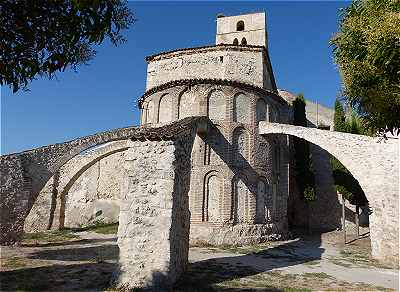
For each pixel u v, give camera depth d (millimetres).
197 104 22688
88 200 35344
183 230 12797
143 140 11852
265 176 23438
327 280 13312
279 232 24469
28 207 20703
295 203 33031
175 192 11523
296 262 16938
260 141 23641
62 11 5793
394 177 18172
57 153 22672
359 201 26219
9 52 6035
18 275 12289
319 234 28719
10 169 20125
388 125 7398
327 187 33281
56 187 30500
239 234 21312
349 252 21047
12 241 19531
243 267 14867
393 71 6738
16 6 5648
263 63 25328
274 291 11180
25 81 6281
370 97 7242
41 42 6078
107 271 12891
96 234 26891
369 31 6605
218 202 21328
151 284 10586
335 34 7871
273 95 25156
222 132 22297
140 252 10961
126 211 11328
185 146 13273
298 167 31641
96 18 5707
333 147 21359
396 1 6641
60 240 23141
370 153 19812
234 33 33906
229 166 21797
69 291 10273
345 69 7633
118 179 35375
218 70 24266
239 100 23266
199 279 12203
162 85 23797
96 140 24219
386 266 17031
